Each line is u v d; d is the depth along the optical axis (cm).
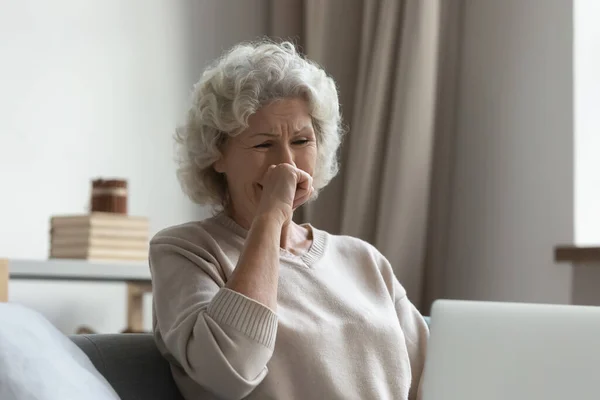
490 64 396
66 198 397
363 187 394
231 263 207
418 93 383
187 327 188
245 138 210
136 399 200
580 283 353
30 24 392
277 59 213
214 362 182
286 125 209
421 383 220
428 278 400
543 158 372
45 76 395
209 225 216
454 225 405
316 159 226
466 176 402
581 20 364
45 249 392
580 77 362
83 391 164
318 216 415
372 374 205
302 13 439
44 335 174
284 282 209
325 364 199
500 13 393
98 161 405
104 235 343
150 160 419
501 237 386
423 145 383
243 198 213
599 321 152
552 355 153
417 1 385
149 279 351
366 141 395
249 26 448
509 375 155
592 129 363
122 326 414
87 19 405
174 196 425
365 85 404
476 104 400
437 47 390
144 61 419
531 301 372
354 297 216
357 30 418
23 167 388
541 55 375
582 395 150
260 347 185
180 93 429
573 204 359
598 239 361
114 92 411
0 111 384
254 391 197
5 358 159
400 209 381
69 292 400
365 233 394
